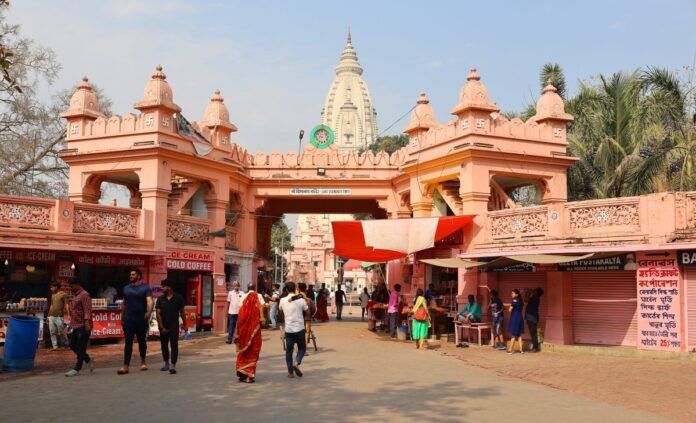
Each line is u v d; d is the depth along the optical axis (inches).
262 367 478.6
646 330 543.2
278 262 2888.8
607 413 309.7
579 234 588.4
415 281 826.2
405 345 676.7
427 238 683.4
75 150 757.9
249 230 933.2
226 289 884.0
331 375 435.8
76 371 428.1
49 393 356.8
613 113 877.2
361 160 940.6
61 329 569.9
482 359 542.9
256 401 335.3
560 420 291.9
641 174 756.0
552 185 756.0
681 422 292.8
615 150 834.8
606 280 597.9
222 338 741.3
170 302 447.5
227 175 838.5
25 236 586.9
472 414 303.3
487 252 650.2
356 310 1761.8
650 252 543.2
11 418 290.2
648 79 796.0
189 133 768.3
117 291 732.7
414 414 302.4
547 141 749.3
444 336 746.2
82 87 776.9
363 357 550.3
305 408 316.2
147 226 703.7
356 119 4050.2
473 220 701.9
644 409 322.3
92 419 288.5
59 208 617.0
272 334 799.1
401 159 927.7
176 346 446.9
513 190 957.8
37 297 657.0
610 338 591.2
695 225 522.6
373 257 765.3
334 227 701.9
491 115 740.7
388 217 944.3
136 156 725.9
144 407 317.1
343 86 4168.3
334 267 3026.6
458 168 732.7
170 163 738.2
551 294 625.9
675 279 527.2
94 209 653.3
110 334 639.8
